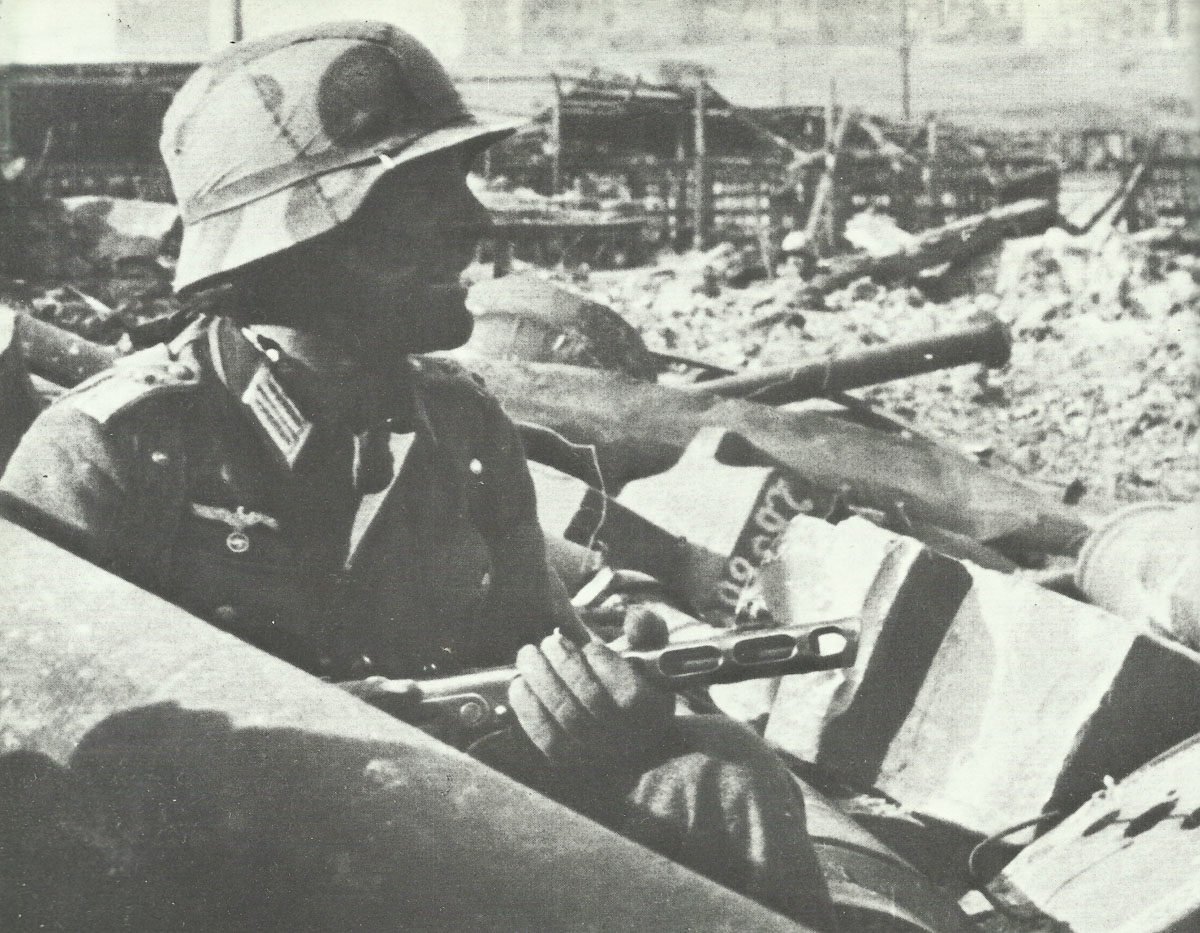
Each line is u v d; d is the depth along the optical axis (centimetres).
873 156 630
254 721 194
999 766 275
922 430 505
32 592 206
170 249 561
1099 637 276
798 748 289
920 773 284
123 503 215
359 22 225
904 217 629
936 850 273
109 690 196
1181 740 275
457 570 236
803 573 305
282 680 201
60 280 552
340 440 223
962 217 628
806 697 291
